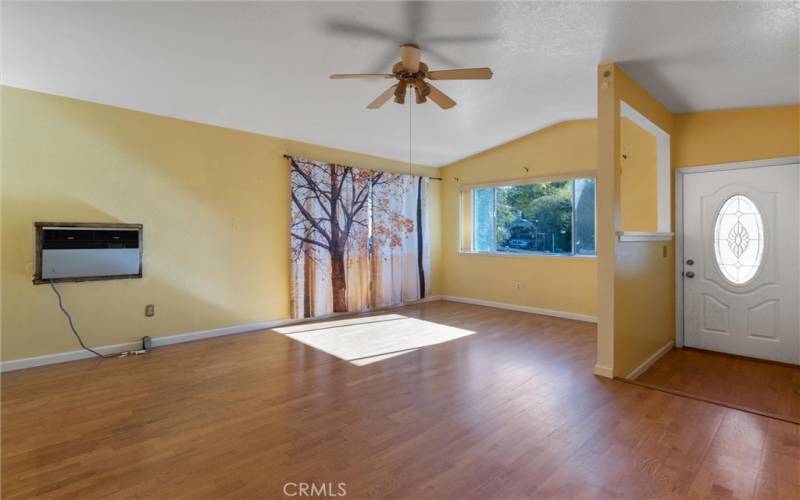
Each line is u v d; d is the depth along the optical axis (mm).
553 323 5090
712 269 4027
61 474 1926
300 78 3418
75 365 3471
